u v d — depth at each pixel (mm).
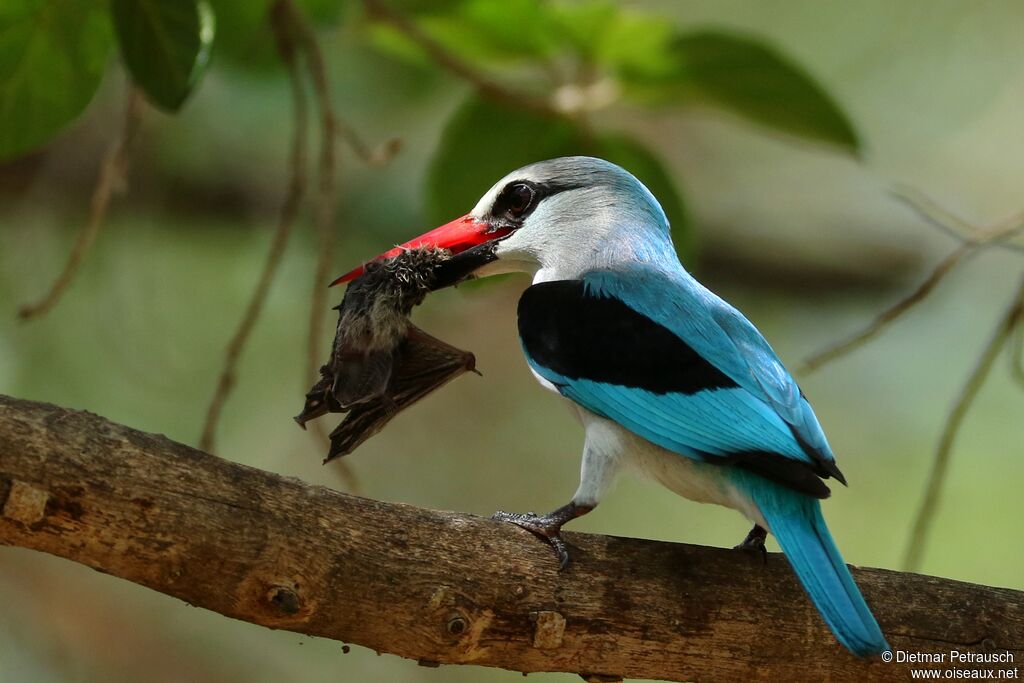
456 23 9703
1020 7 16969
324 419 15242
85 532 5793
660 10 16547
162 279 14828
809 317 16609
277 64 10570
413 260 7895
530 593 6520
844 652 6832
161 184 14570
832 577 6457
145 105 10344
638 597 6668
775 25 17031
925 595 7012
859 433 16047
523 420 16094
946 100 17172
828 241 16484
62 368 14188
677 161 16906
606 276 8188
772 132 10062
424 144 15344
